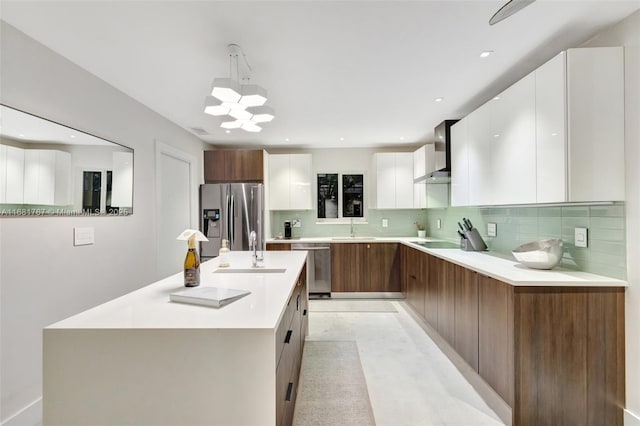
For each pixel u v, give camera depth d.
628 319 1.72
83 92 2.27
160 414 1.11
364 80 2.51
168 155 3.62
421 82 2.55
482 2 1.57
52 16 1.65
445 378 2.33
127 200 2.79
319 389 2.18
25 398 1.82
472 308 2.27
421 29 1.81
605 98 1.74
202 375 1.10
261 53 2.06
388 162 4.82
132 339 1.10
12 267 1.75
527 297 1.75
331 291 4.58
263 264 2.38
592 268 1.93
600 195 1.75
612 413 1.74
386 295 4.58
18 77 1.79
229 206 4.37
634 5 1.60
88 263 2.32
